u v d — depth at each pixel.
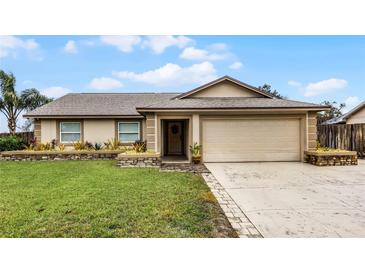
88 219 4.79
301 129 12.92
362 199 6.30
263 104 13.01
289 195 6.70
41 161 13.41
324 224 4.74
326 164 11.69
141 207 5.44
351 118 23.12
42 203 5.70
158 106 12.48
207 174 9.59
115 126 16.30
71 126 16.12
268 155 12.98
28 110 22.97
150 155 11.52
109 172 9.78
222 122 12.84
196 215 5.05
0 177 8.73
